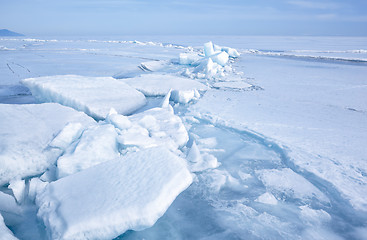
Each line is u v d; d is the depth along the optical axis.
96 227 2.15
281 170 3.84
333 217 2.87
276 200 3.18
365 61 22.41
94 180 2.66
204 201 3.23
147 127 4.77
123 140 3.67
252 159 4.25
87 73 13.77
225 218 2.91
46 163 3.53
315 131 5.17
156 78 10.48
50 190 2.60
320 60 23.59
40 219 2.44
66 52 29.22
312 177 3.53
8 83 10.45
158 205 2.30
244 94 9.07
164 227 2.79
